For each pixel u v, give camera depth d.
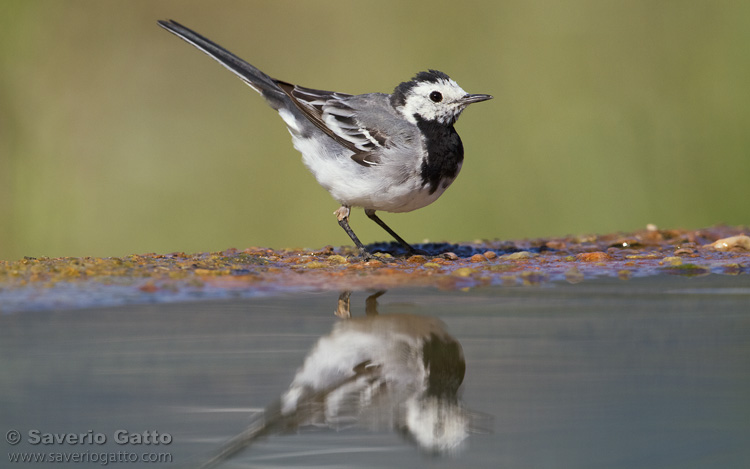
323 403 6.48
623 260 11.62
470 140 20.33
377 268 11.01
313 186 20.52
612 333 7.91
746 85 19.88
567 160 19.92
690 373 6.81
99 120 21.31
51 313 8.48
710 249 12.45
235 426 6.11
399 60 21.58
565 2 21.16
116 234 20.05
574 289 9.71
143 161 21.03
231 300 9.11
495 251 12.77
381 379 6.89
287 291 9.55
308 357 7.27
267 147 21.28
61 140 20.83
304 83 22.09
